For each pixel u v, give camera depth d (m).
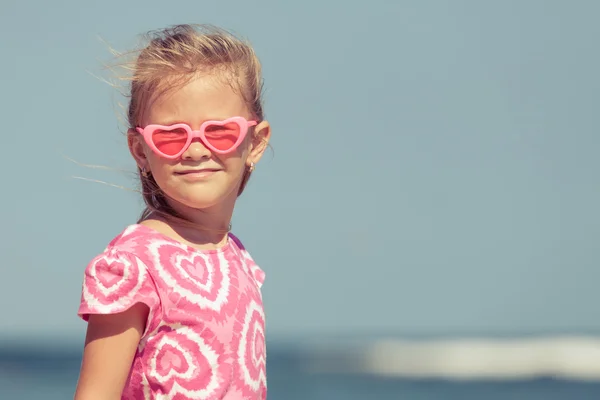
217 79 2.84
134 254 2.71
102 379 2.64
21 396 27.53
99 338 2.65
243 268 3.01
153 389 2.69
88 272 2.67
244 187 3.11
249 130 3.00
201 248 2.88
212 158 2.82
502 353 58.28
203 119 2.80
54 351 73.88
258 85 3.06
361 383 38.06
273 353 70.44
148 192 2.96
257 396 2.87
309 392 33.62
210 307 2.77
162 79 2.80
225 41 2.95
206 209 2.92
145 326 2.70
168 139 2.79
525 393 31.97
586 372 45.81
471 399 29.67
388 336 99.00
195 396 2.70
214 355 2.74
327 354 67.00
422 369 50.88
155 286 2.70
